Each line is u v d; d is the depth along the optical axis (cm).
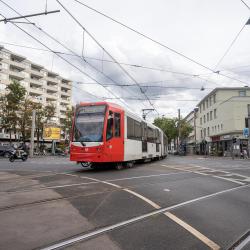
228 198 852
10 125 4791
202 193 919
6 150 3922
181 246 448
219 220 601
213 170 1759
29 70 7550
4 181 1082
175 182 1136
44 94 8025
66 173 1384
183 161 2855
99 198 775
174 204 737
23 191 864
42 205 685
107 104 1547
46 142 7350
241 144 4825
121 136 1633
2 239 455
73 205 690
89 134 1501
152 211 655
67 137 6031
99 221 566
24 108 4991
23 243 441
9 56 6931
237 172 1697
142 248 434
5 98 4822
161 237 484
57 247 427
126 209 665
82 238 467
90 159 1469
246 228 554
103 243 450
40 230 503
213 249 441
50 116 5378
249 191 1003
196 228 539
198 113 7194
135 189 930
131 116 1823
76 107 1595
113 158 1541
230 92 5394
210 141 6012
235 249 452
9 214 599
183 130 7619
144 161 2555
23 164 2123
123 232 504
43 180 1116
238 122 4872
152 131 2486
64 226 529
